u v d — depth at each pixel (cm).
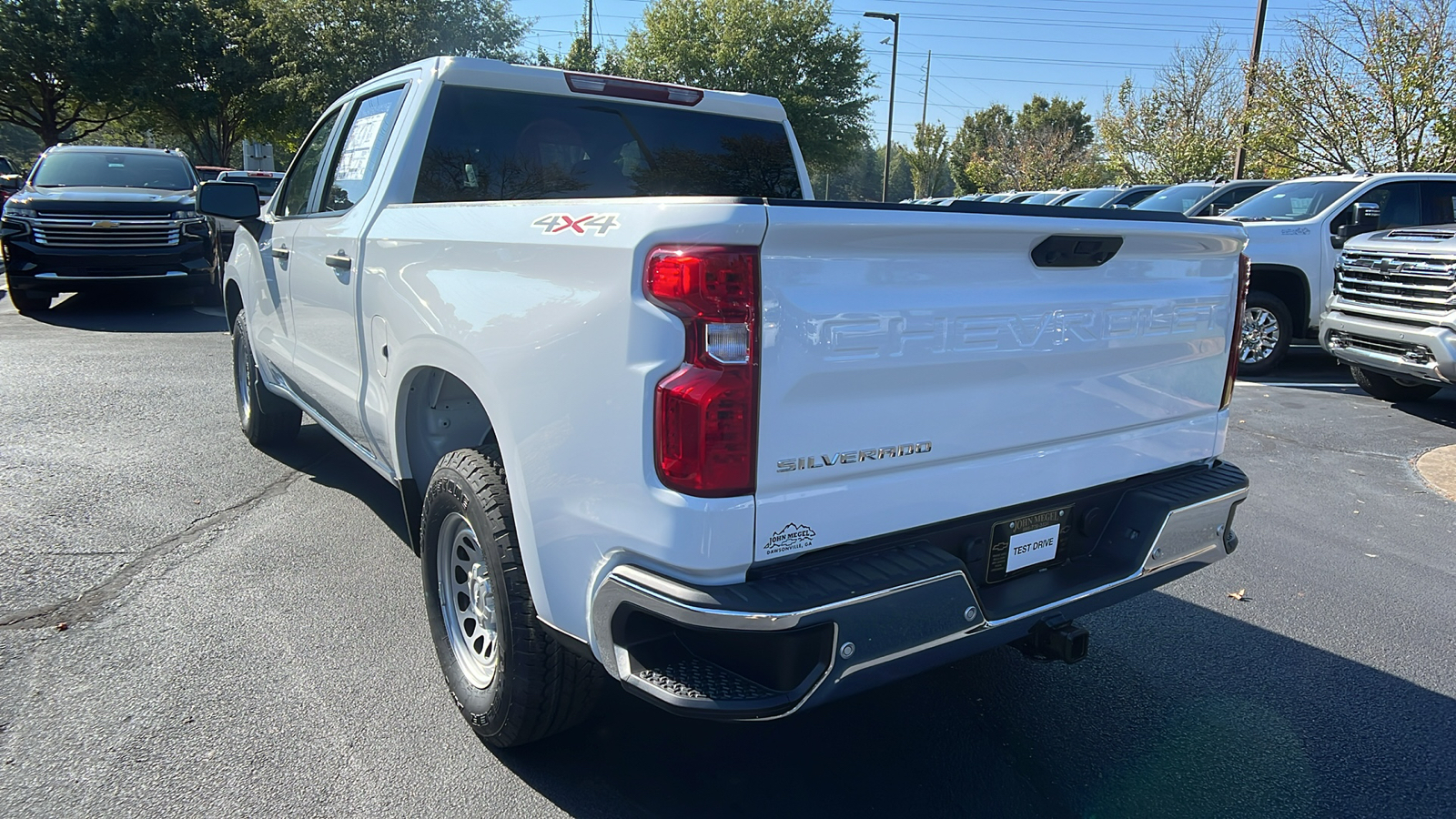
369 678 321
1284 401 830
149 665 324
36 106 3288
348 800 258
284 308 462
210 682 314
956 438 242
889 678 224
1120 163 2859
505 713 264
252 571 404
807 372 209
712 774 279
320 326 403
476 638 296
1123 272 272
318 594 382
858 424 221
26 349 881
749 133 430
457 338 269
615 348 210
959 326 233
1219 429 321
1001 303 241
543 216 239
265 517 467
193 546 428
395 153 352
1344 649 374
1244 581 441
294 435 581
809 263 206
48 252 1060
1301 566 459
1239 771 290
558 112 379
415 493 332
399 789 264
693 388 199
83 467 536
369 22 2319
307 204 449
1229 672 354
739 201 197
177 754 275
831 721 311
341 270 366
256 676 319
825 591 208
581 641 235
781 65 3347
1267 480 600
